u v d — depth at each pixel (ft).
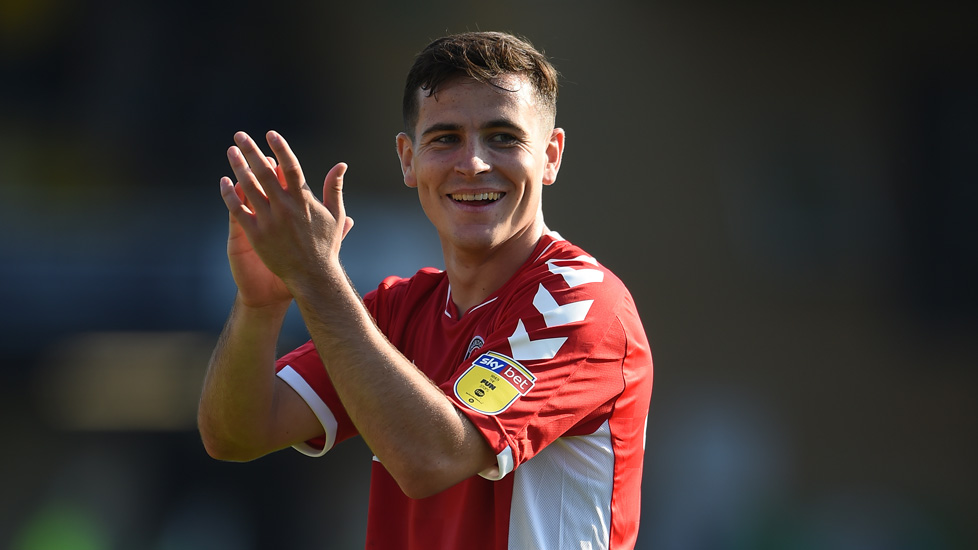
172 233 139.64
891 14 148.46
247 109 148.66
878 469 144.05
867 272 149.38
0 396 128.47
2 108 145.89
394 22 148.97
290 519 124.88
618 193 151.33
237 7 147.64
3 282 131.54
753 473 140.36
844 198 150.41
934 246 147.84
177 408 129.90
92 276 134.00
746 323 149.48
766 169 151.43
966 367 146.92
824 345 149.48
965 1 146.20
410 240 139.23
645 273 151.23
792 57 151.33
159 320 131.64
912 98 149.18
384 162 149.07
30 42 146.20
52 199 143.43
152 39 147.13
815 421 147.02
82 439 129.49
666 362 149.18
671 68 151.84
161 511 126.62
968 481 143.54
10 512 126.41
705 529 131.44
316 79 149.07
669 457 140.56
